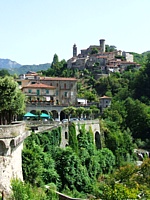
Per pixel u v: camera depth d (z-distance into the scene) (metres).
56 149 74.06
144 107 155.00
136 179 60.12
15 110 67.62
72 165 71.25
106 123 119.69
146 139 143.12
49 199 52.06
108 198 44.78
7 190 43.38
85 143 91.94
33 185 53.72
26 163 54.06
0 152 43.88
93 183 79.19
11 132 45.00
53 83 142.50
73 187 69.56
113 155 102.44
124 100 180.50
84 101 170.25
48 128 74.81
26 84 138.62
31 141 64.50
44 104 123.00
